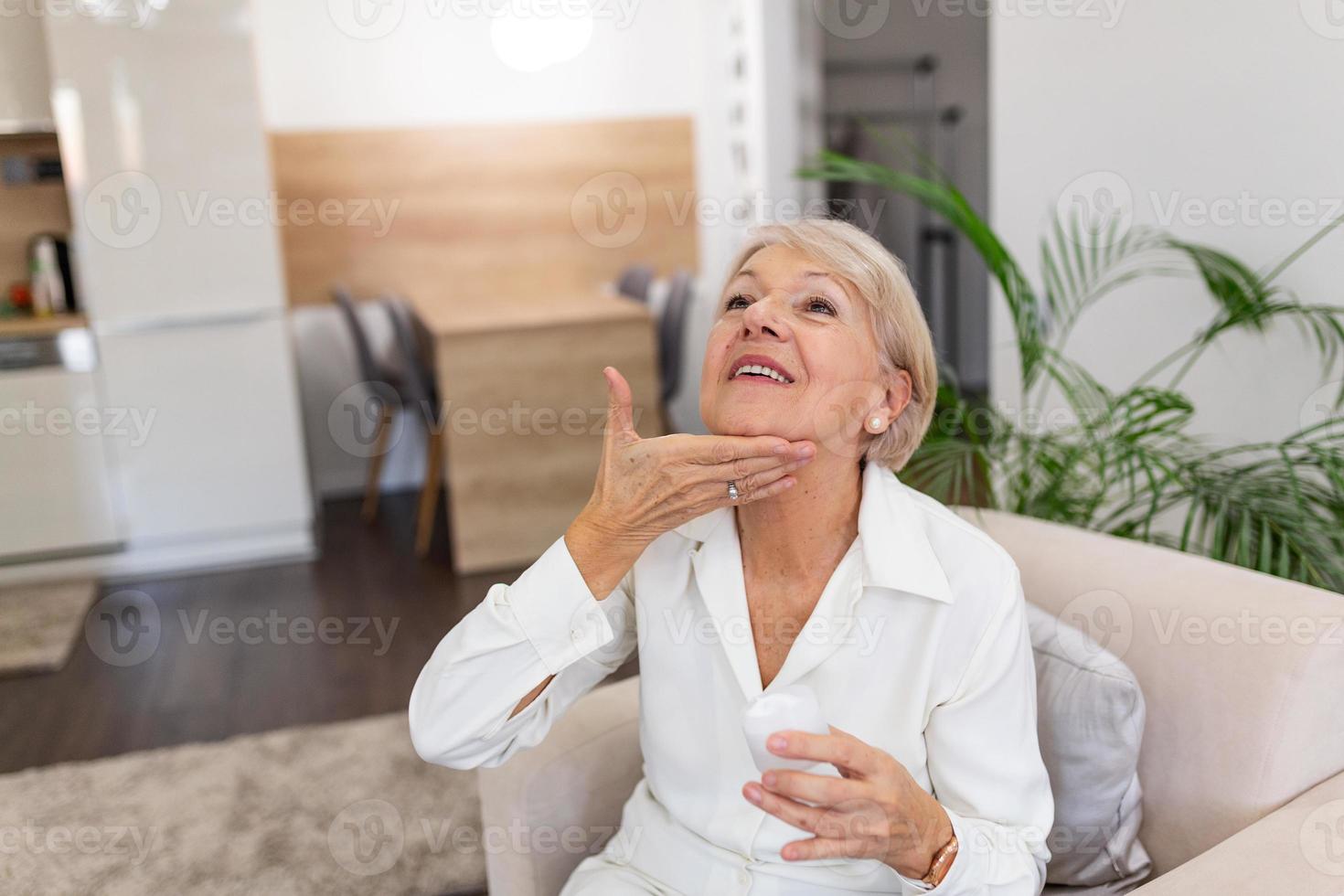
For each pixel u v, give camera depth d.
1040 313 2.52
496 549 3.94
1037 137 2.50
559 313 4.06
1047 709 1.13
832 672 1.05
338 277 5.03
